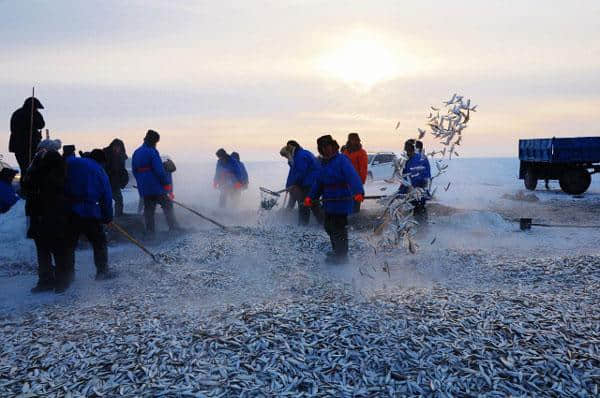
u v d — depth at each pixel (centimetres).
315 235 1019
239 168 1597
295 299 566
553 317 472
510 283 661
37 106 1307
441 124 531
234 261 845
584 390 375
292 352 423
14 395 391
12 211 1090
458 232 1147
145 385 391
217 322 490
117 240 1095
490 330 448
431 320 468
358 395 377
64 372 420
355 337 442
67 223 736
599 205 1753
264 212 1288
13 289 754
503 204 1805
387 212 599
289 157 1220
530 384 382
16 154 1302
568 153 2188
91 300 665
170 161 1425
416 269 757
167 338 460
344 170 818
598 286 591
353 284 633
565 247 990
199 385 388
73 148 870
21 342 490
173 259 861
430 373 396
